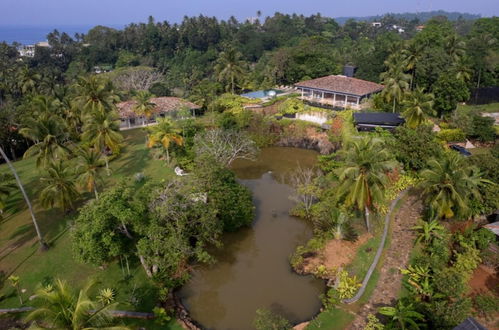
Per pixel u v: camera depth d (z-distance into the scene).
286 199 45.34
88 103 52.78
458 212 33.75
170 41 147.50
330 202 36.53
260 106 72.25
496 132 54.59
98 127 45.56
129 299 27.28
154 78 111.00
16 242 34.69
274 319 25.02
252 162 58.03
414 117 49.69
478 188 34.69
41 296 18.16
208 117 74.12
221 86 88.06
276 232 38.25
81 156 39.88
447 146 52.00
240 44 153.25
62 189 35.22
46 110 52.06
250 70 122.75
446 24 105.25
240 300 29.05
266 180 51.62
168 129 50.41
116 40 151.12
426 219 37.19
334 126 60.38
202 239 32.69
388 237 35.03
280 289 30.11
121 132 68.56
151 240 29.27
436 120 63.91
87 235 27.34
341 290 27.80
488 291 28.25
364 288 28.34
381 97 63.84
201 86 87.31
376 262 31.34
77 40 177.75
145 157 55.47
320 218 36.53
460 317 23.44
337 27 187.62
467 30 136.75
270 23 186.50
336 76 75.56
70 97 64.88
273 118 66.25
